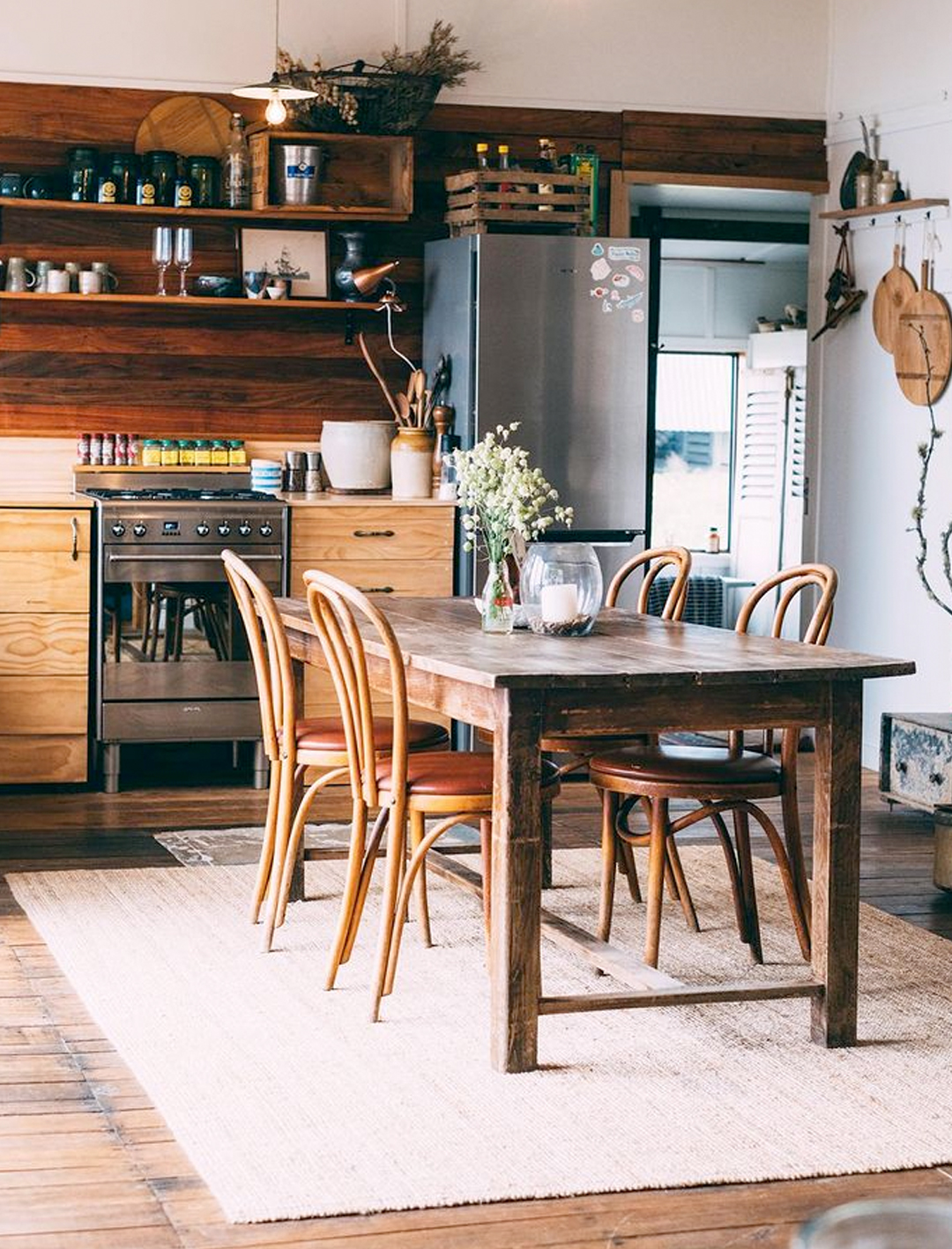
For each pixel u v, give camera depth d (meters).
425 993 4.16
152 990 4.15
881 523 7.34
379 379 7.08
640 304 6.96
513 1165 3.15
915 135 7.11
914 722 6.09
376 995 3.94
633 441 7.00
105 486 6.97
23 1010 4.02
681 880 4.77
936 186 6.97
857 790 3.79
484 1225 2.93
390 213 6.97
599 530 7.00
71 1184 3.05
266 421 7.25
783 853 4.40
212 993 4.13
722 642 4.18
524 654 3.87
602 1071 3.64
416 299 7.38
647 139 7.52
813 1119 3.39
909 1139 3.30
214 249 7.11
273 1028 3.89
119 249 7.00
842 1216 1.61
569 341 6.89
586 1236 2.89
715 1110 3.43
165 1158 3.18
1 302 6.91
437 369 7.09
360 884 4.18
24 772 6.48
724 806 4.34
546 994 4.15
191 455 7.05
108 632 6.48
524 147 7.39
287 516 6.65
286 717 4.54
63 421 7.01
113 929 4.68
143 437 7.10
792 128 7.68
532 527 4.47
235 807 6.32
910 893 5.22
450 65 7.09
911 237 7.11
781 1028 3.95
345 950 4.17
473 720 3.75
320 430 7.32
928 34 6.99
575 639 4.21
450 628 4.43
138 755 7.07
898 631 7.23
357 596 3.87
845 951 3.80
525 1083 3.56
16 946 4.54
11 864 5.40
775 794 4.34
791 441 9.09
